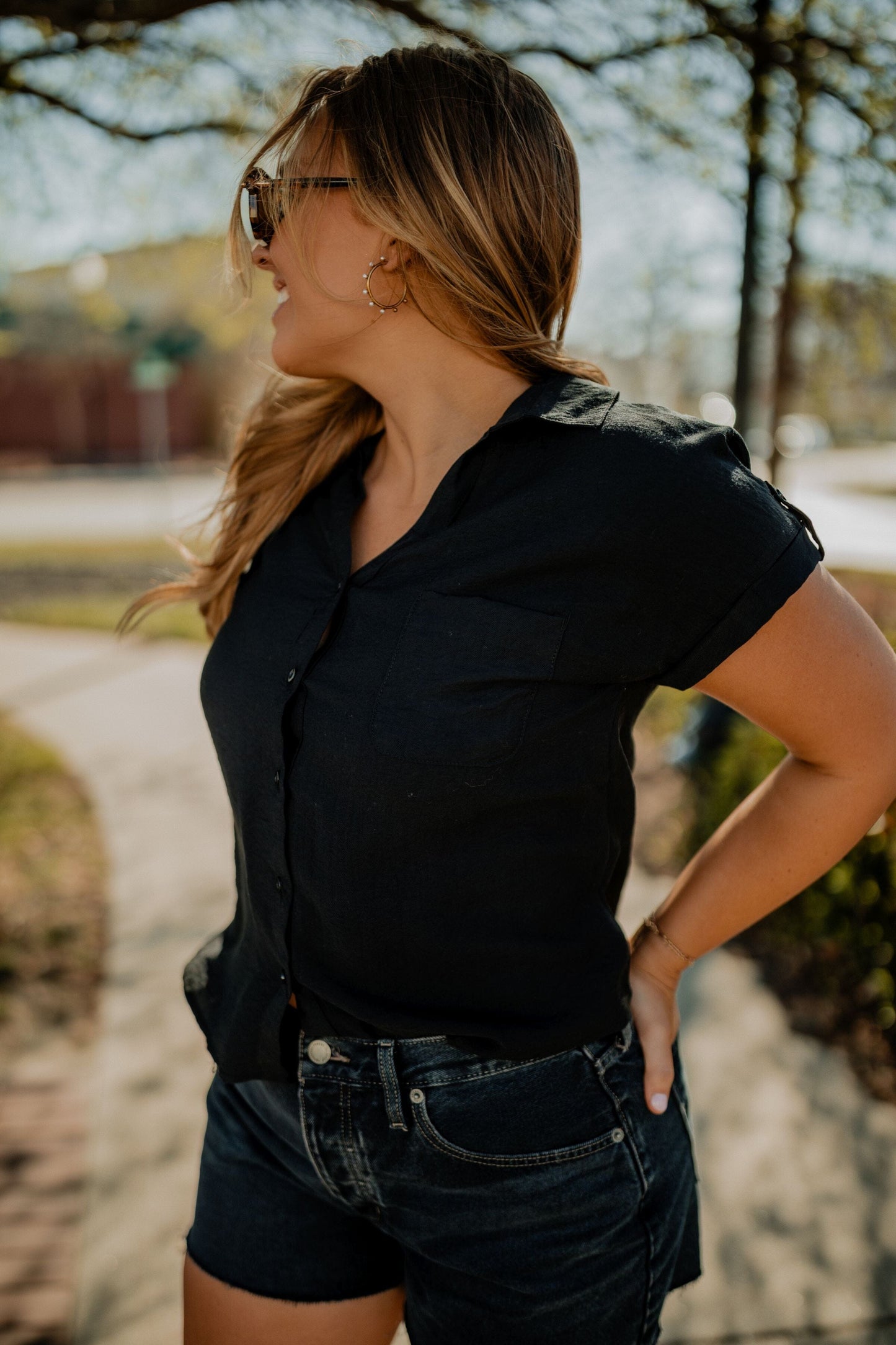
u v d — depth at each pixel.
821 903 3.12
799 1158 2.41
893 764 1.12
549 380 1.16
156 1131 2.57
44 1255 2.16
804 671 1.06
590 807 1.12
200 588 1.50
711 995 3.13
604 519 1.02
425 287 1.15
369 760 1.06
